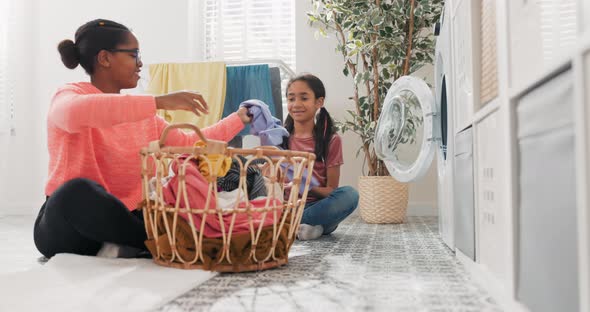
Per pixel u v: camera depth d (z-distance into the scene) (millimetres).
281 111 2072
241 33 2762
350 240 1495
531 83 539
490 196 794
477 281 879
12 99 2779
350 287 834
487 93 847
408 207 2451
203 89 2041
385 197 2078
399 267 1025
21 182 2760
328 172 1736
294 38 2723
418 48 2264
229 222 966
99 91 1193
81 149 1118
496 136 745
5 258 1207
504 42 661
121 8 2723
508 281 655
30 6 2787
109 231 1028
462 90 1043
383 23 2115
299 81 1786
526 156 585
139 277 859
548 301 506
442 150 1455
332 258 1146
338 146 1760
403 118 1648
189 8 2684
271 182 955
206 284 853
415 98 1618
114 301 703
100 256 1076
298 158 1036
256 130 1354
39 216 1148
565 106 454
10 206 2748
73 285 800
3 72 2799
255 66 2059
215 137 1311
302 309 691
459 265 1049
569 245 446
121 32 1200
